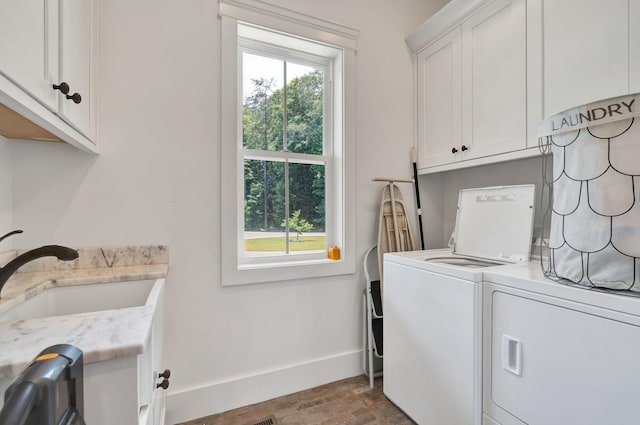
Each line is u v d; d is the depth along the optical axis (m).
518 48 1.53
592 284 0.96
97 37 1.41
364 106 2.12
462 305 1.29
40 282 1.12
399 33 2.25
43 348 0.54
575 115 1.00
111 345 0.56
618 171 0.91
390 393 1.75
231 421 1.59
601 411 0.88
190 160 1.61
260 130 1.94
